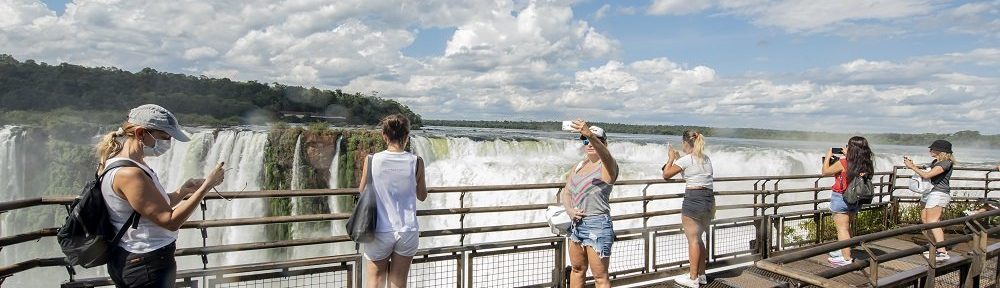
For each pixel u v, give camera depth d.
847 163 6.19
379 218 3.69
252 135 22.28
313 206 22.06
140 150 2.68
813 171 20.09
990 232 5.31
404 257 3.78
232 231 20.66
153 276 2.70
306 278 5.12
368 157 3.76
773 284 5.84
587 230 4.31
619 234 5.96
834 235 8.23
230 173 22.12
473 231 4.88
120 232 2.61
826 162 6.57
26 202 3.16
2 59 56.88
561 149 22.78
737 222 7.02
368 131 23.81
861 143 6.11
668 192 15.46
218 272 3.93
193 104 62.88
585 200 4.33
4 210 2.96
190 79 66.88
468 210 4.80
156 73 65.38
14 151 26.89
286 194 4.05
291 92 68.69
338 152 22.78
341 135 22.98
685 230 5.60
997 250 5.45
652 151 22.86
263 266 4.07
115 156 2.68
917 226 4.65
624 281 5.90
